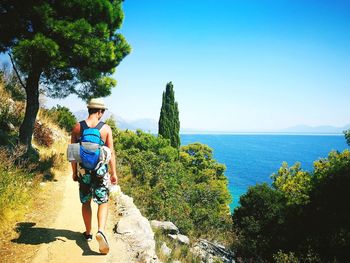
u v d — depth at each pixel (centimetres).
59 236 424
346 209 1870
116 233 483
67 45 832
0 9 796
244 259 2305
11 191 511
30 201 549
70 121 2141
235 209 3403
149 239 493
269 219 2808
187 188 3397
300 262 1877
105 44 886
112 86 1038
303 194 2111
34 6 770
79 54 830
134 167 2603
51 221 483
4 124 1088
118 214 585
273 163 19825
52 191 683
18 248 374
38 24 809
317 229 2016
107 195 366
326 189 1962
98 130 358
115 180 380
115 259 390
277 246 2359
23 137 921
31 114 928
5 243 383
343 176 1895
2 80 1406
